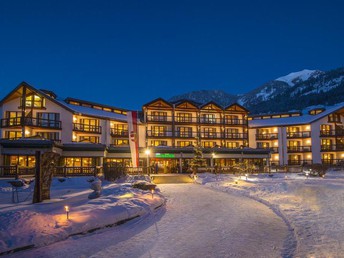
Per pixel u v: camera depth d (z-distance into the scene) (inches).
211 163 1766.7
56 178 1066.1
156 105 2129.7
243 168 1631.4
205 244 335.9
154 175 1444.4
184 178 1333.7
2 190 778.8
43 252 306.7
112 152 1631.4
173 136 2121.1
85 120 1844.2
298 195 668.1
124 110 2182.6
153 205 556.4
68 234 357.1
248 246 325.7
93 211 435.2
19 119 1585.9
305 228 381.1
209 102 2234.3
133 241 348.8
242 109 2314.2
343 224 389.7
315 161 2309.3
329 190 696.4
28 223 347.3
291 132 2425.0
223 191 883.4
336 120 2389.3
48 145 1283.2
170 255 299.3
